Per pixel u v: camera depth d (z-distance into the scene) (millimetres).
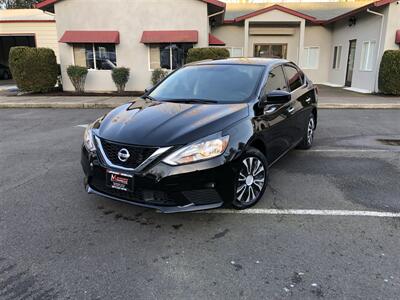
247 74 4617
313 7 24078
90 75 15984
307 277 2734
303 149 6344
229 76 4645
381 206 3984
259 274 2779
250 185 3855
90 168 3650
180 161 3229
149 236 3361
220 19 19000
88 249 3141
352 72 18312
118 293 2570
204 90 4488
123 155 3354
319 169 5277
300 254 3047
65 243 3236
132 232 3436
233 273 2797
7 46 29688
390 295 2520
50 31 22688
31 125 8930
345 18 18500
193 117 3658
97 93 15422
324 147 6555
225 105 4008
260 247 3162
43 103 12234
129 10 15281
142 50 15688
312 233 3396
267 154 4258
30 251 3105
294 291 2576
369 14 16047
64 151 6379
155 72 15133
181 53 15594
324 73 21891
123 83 15422
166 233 3418
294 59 21656
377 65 15242
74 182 4781
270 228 3498
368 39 16203
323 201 4121
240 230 3465
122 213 3836
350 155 6016
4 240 3285
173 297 2525
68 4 15281
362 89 16891
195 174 3252
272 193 4355
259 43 21547
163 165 3223
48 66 15273
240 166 3584
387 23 14508
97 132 3719
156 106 4109
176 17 15273
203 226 3547
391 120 9375
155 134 3371
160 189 3229
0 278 2736
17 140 7273
